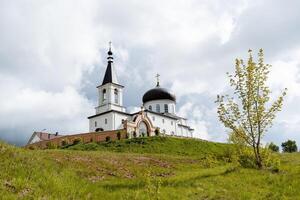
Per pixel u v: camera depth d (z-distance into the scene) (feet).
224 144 232.12
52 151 88.48
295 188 59.26
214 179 65.87
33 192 44.57
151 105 352.69
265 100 82.33
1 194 41.27
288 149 221.66
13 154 57.31
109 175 72.95
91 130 317.01
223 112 84.64
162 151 194.39
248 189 60.08
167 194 54.24
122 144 208.64
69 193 48.39
